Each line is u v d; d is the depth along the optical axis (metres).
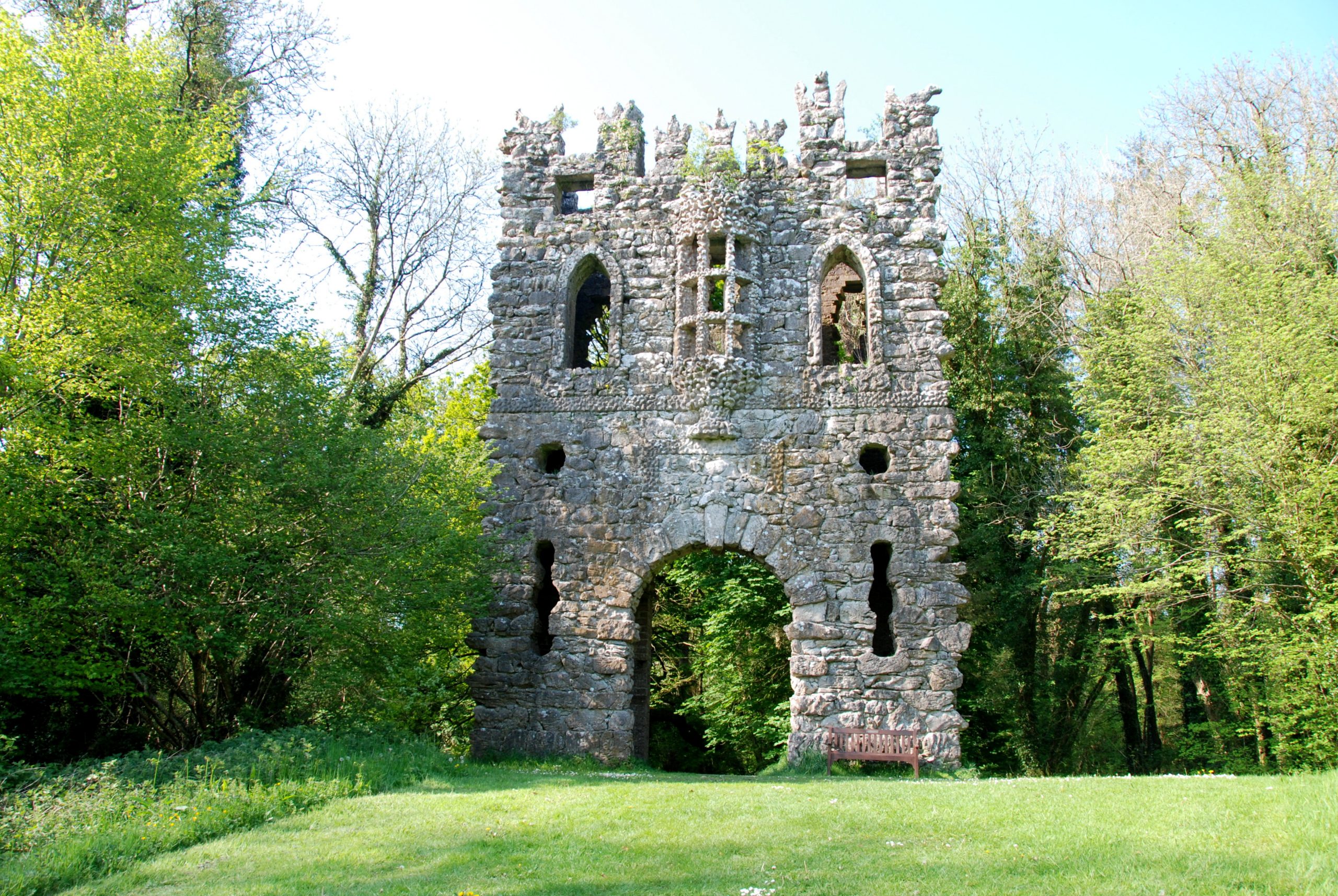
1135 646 29.20
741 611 26.80
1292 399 18.92
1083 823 10.45
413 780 14.23
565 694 19.72
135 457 16.08
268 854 9.75
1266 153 25.75
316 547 16.80
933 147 21.34
